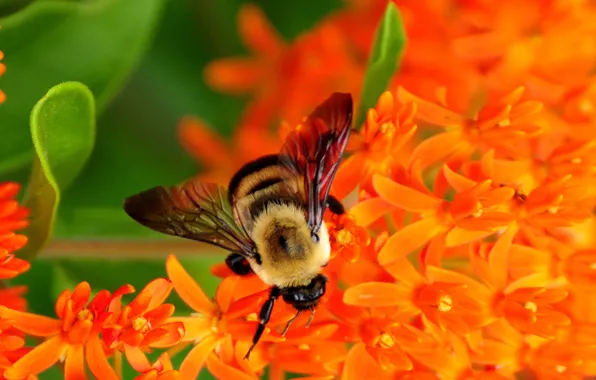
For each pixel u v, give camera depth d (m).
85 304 0.17
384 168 0.17
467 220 0.17
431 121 0.17
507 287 0.17
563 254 0.17
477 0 0.19
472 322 0.17
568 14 0.19
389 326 0.17
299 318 0.17
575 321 0.17
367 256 0.17
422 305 0.17
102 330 0.17
